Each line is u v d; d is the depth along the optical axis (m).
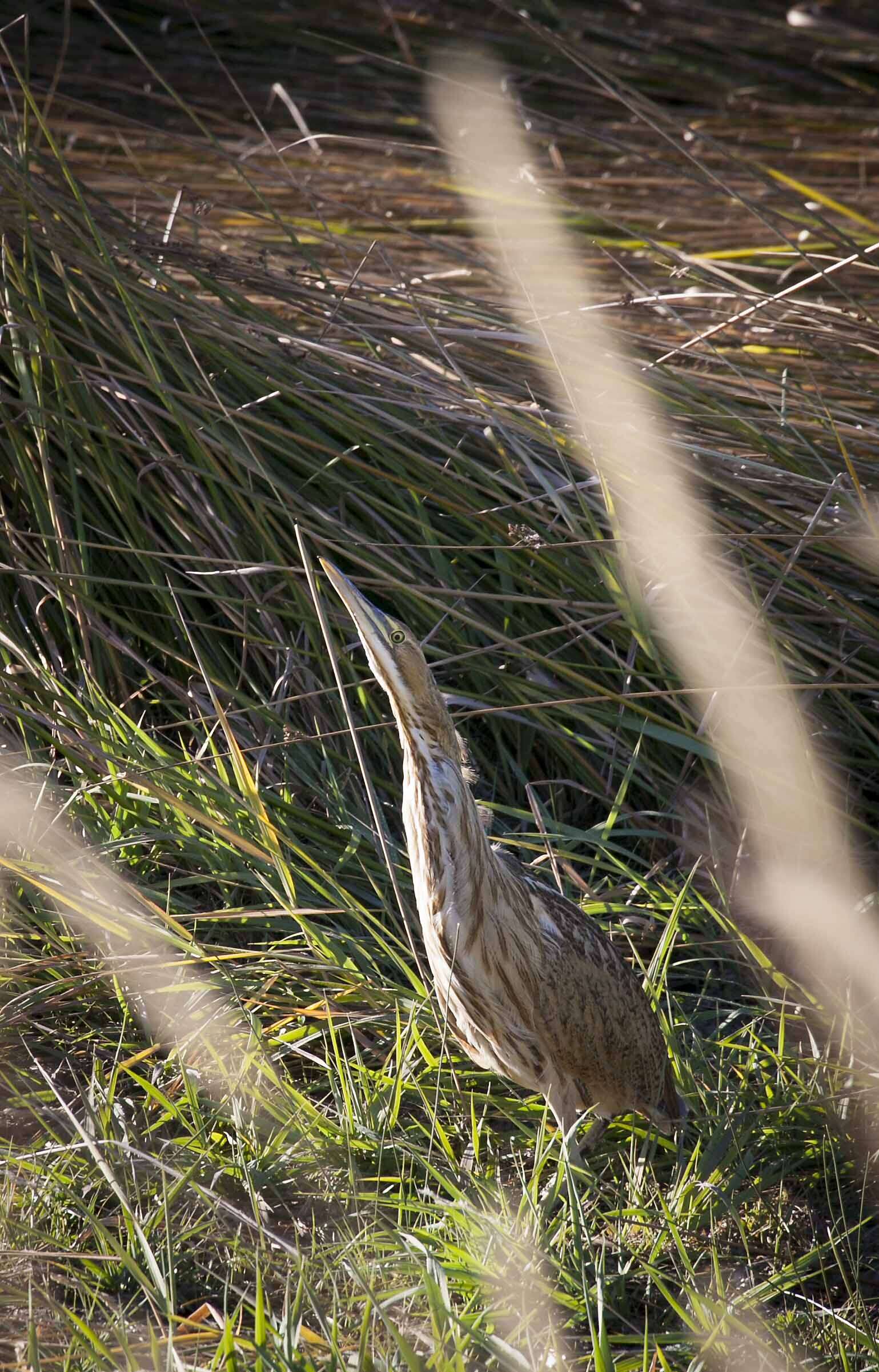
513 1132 6.47
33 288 8.70
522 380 9.43
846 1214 6.13
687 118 17.50
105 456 8.68
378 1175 5.86
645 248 12.77
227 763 7.91
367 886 7.58
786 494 8.64
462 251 10.82
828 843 7.26
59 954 7.00
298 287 9.88
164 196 13.38
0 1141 6.01
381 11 19.33
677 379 8.97
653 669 8.45
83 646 8.10
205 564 8.58
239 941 7.31
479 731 8.73
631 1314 5.48
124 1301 5.25
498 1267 5.31
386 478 8.48
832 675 8.27
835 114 17.86
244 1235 5.60
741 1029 6.97
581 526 8.54
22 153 9.05
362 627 5.88
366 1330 4.68
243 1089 6.21
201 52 18.27
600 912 7.41
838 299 11.55
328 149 15.99
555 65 18.50
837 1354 5.27
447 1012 6.18
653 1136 6.39
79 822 7.57
